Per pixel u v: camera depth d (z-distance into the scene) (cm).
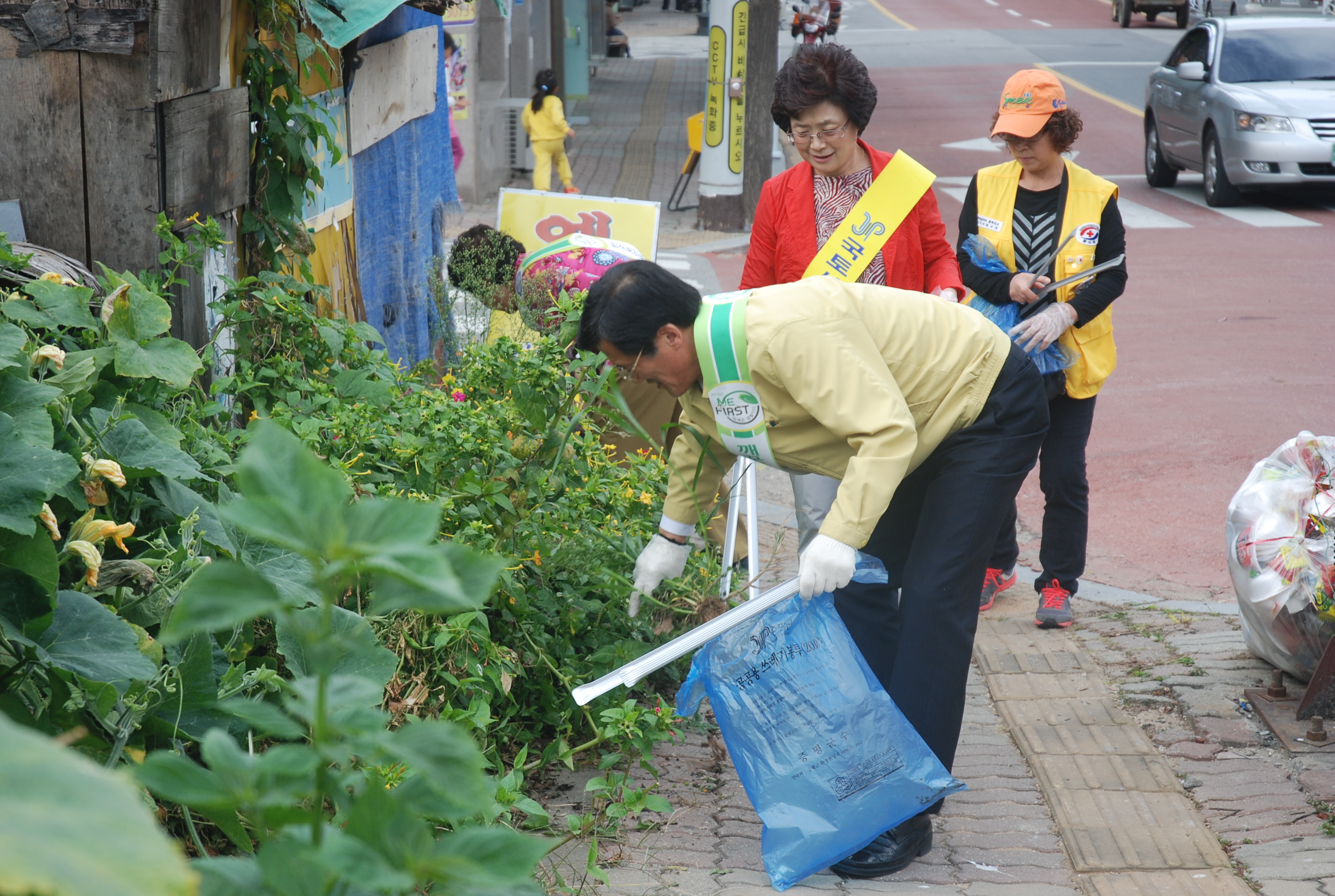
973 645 289
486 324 569
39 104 342
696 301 275
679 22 4412
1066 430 449
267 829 77
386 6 430
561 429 345
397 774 211
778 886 265
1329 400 780
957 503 288
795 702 274
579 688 268
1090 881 275
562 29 2009
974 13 4319
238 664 236
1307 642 368
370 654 139
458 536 299
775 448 287
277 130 413
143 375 265
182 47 350
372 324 595
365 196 584
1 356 207
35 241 349
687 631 353
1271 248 1234
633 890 259
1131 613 484
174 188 351
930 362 287
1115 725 366
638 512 366
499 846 69
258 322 396
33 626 186
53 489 180
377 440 331
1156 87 1576
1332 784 323
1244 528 391
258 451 63
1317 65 1463
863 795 270
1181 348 898
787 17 2786
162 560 231
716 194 1334
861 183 391
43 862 40
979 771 339
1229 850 292
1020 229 441
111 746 197
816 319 267
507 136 1523
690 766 337
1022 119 426
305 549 62
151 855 42
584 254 503
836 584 263
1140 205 1459
